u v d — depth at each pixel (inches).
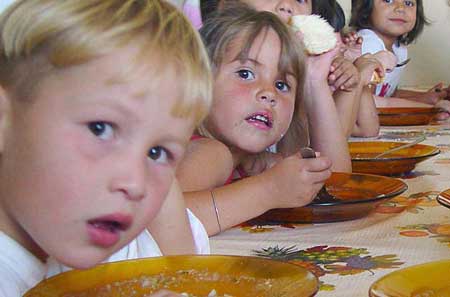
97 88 23.8
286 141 64.1
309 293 26.7
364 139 85.9
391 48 145.1
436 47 175.3
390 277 26.7
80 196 23.8
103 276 29.7
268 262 30.7
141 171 24.1
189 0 61.8
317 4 99.0
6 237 27.6
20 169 24.5
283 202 44.7
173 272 30.6
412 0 141.9
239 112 55.2
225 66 55.4
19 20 24.6
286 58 56.6
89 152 23.8
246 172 59.4
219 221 43.5
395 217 46.1
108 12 24.9
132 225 24.6
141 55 24.4
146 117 24.3
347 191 51.6
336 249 38.7
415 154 66.7
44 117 24.0
